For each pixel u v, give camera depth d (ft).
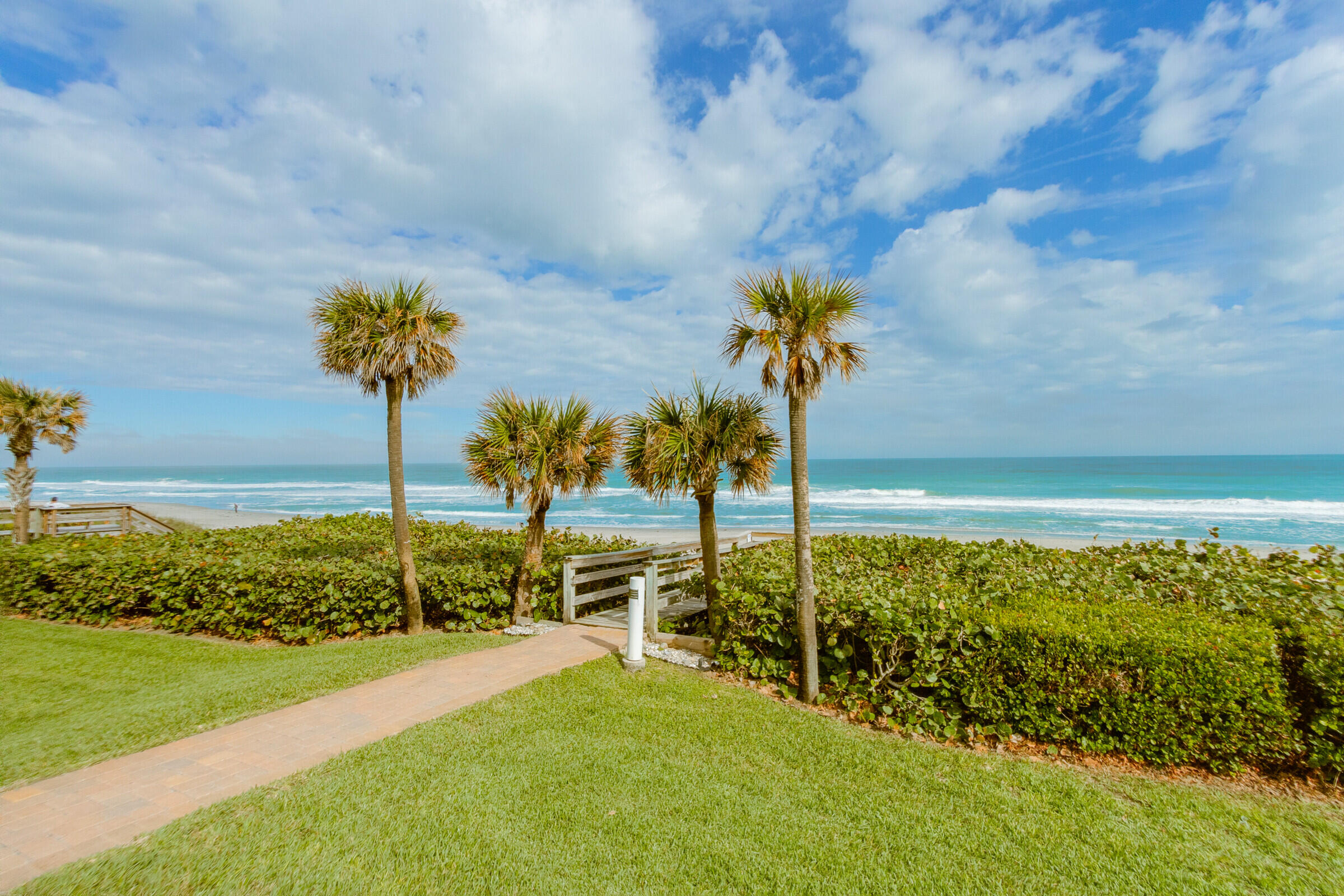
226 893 9.66
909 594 19.26
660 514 139.95
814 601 19.24
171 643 26.55
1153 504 135.74
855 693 18.34
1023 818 12.75
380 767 14.05
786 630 20.42
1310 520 107.34
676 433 23.54
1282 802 13.71
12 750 14.97
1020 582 21.62
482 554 34.32
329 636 27.86
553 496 29.37
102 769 13.92
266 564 28.14
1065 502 143.13
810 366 18.08
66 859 10.43
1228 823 12.75
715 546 25.55
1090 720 15.42
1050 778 14.49
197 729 16.33
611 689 19.80
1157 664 14.84
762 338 18.35
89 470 614.75
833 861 11.18
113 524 57.36
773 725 17.28
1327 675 14.38
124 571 29.71
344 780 13.41
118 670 22.44
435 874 10.37
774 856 11.27
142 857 10.48
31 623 30.12
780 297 18.40
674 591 32.63
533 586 29.76
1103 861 11.35
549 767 14.30
